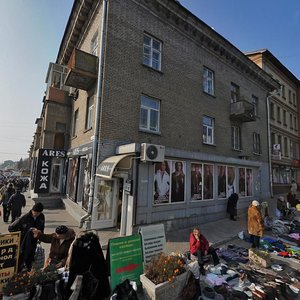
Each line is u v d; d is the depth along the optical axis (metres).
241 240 7.84
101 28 9.73
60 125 15.62
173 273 4.00
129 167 7.84
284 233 8.58
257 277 4.86
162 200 8.53
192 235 5.67
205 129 13.71
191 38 13.17
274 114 23.23
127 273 4.21
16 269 3.68
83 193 9.73
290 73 26.33
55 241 4.25
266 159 19.55
